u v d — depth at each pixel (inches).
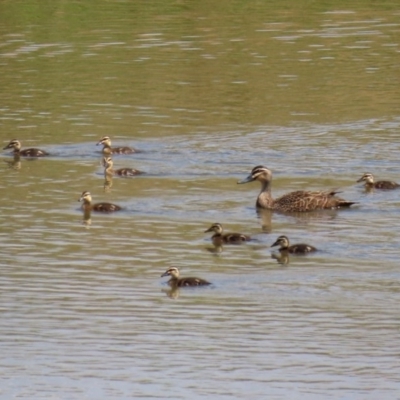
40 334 843.4
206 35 1867.6
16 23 1943.9
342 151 1321.4
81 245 1024.9
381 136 1375.5
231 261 989.8
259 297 907.4
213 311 884.0
